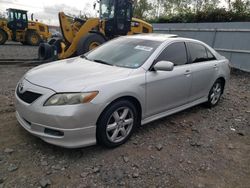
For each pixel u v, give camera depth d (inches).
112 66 155.3
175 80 169.8
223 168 133.0
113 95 130.7
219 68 219.5
